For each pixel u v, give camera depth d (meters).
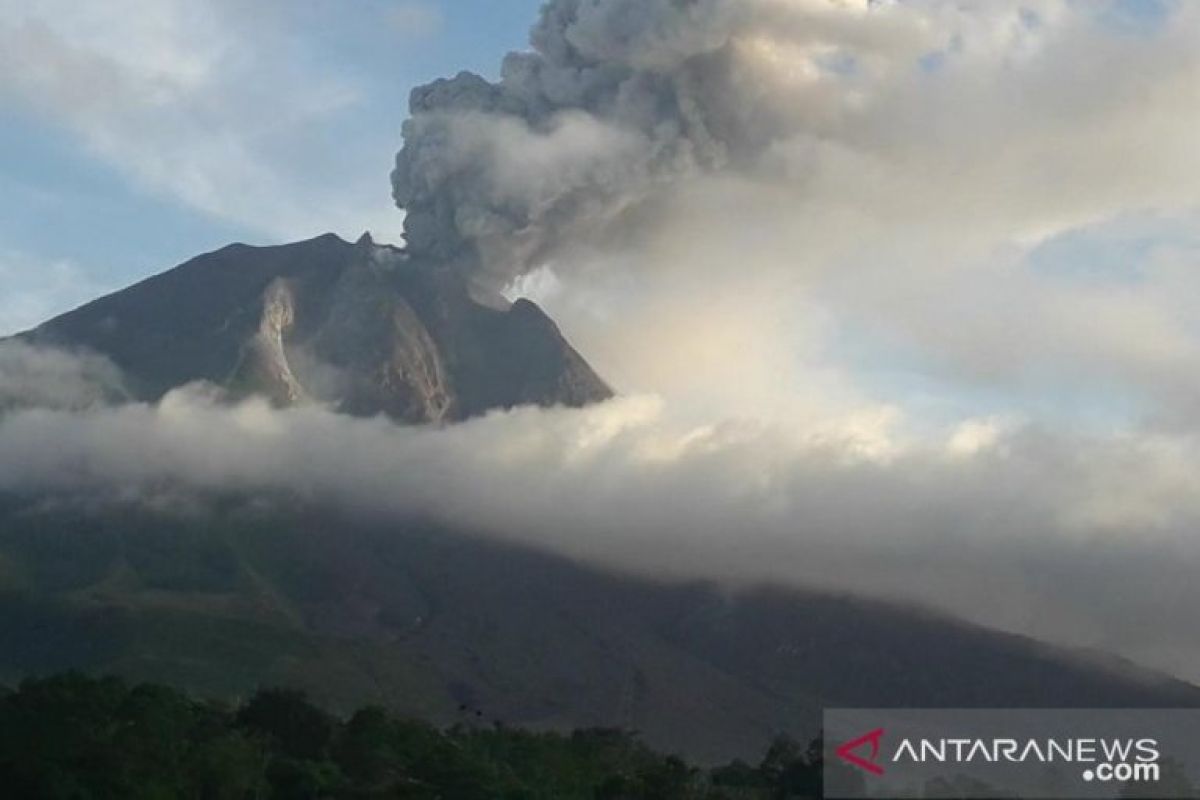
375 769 116.56
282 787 108.75
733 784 131.00
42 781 92.44
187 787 102.19
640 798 121.62
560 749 142.50
